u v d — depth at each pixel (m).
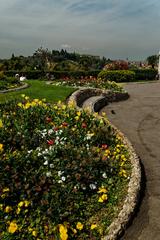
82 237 5.38
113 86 23.39
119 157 8.39
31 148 7.41
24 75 34.97
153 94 23.73
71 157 7.11
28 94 16.19
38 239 5.14
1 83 21.27
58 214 5.60
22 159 6.52
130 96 22.69
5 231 5.23
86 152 7.60
